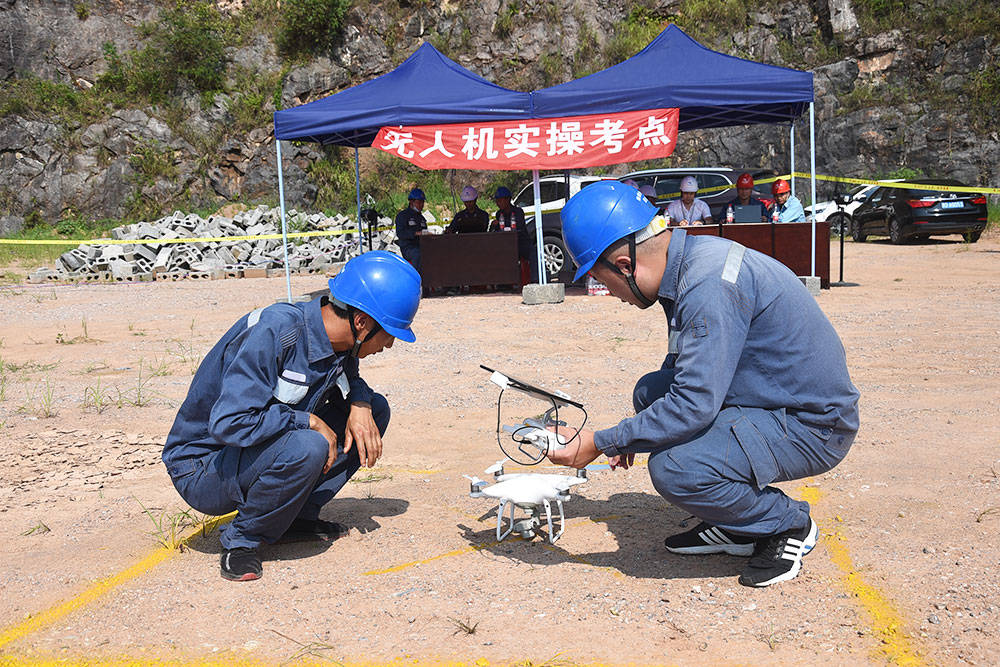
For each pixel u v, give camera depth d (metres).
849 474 4.35
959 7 29.98
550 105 11.57
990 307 10.52
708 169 17.69
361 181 31.64
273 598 3.10
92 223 30.34
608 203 2.97
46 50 32.62
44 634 2.86
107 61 32.81
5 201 30.06
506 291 14.07
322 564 3.41
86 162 30.78
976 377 6.61
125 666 2.64
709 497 3.01
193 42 32.44
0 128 30.33
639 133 11.46
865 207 23.09
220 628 2.88
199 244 20.00
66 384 7.18
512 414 5.90
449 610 2.97
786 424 2.99
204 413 3.38
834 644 2.67
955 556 3.28
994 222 25.03
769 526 3.12
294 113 11.80
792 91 11.39
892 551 3.36
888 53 29.97
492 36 33.09
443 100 11.66
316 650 2.70
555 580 3.21
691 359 2.86
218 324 10.90
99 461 4.93
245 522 3.31
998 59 28.72
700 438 3.01
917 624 2.79
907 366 7.14
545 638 2.75
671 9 33.38
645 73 11.64
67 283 17.64
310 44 33.38
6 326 11.10
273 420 3.12
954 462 4.47
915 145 28.58
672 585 3.14
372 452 3.38
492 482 4.39
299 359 3.19
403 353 8.33
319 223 22.48
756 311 2.91
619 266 2.98
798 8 31.84
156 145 31.28
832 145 29.38
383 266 3.20
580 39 32.81
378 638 2.78
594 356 7.99
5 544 3.70
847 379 3.00
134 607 3.04
